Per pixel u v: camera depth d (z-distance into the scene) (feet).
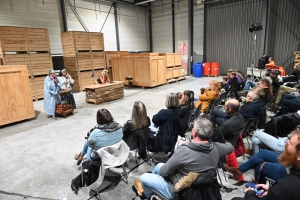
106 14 37.93
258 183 6.57
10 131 14.69
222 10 38.45
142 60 29.37
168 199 5.63
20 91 16.22
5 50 21.24
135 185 7.73
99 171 7.27
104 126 7.47
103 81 23.43
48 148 11.82
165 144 8.73
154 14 47.32
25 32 22.61
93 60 30.50
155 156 10.53
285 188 3.88
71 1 32.24
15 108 16.01
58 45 30.99
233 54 38.86
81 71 29.37
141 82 30.32
